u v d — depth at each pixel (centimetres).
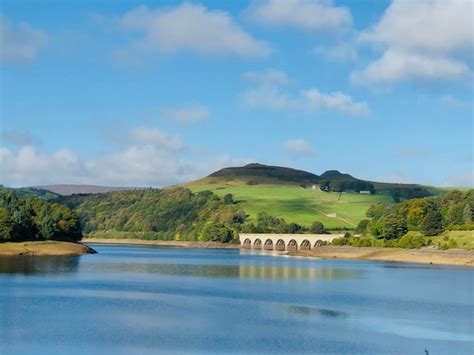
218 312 11869
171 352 8650
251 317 11388
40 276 17762
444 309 12850
